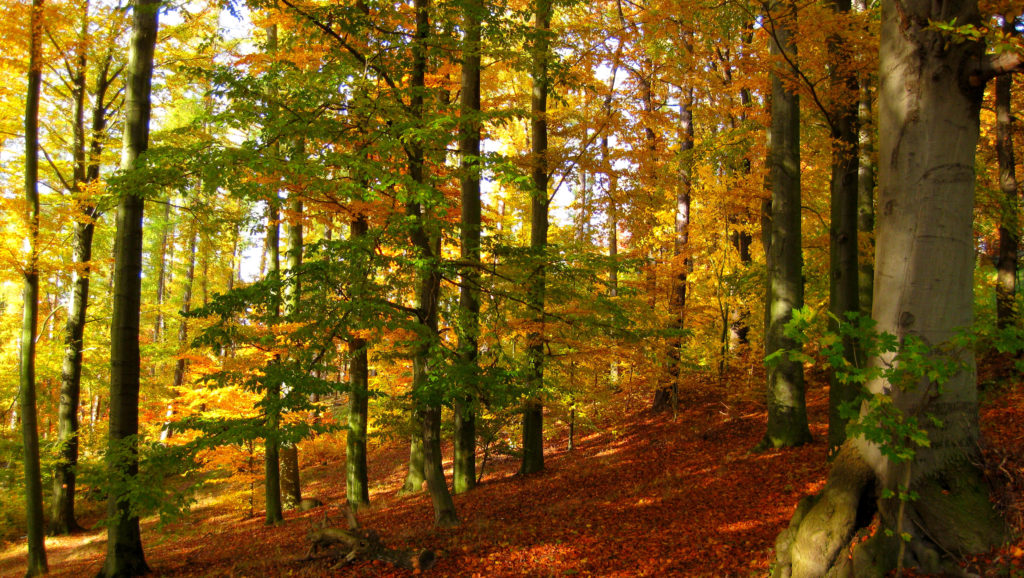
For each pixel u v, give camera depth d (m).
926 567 3.82
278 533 11.34
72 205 10.10
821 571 4.11
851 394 8.11
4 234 9.20
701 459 11.03
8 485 15.76
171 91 12.66
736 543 6.18
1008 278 9.93
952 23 3.56
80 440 18.91
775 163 10.12
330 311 6.49
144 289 27.16
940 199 3.93
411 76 8.15
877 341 3.38
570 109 12.05
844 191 9.01
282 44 8.21
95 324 19.33
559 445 17.08
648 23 10.46
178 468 5.98
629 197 11.75
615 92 11.93
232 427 6.02
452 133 7.19
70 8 10.05
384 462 20.41
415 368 8.72
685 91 14.68
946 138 3.94
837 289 8.97
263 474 14.30
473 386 7.18
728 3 10.01
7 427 17.94
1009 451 4.12
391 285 7.02
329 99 6.87
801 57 8.23
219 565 8.35
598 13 14.43
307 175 6.41
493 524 8.38
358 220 9.39
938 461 4.00
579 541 7.08
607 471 11.63
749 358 14.23
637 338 8.51
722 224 14.90
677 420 15.17
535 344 10.20
